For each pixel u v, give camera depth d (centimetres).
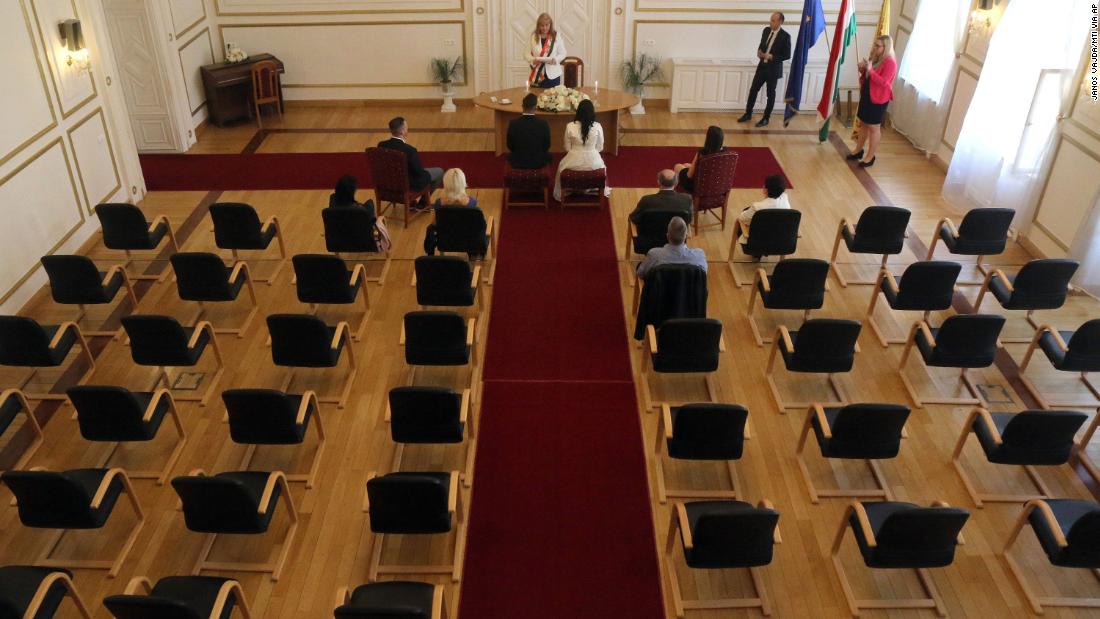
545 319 696
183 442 561
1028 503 464
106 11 930
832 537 500
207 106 1105
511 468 544
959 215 882
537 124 838
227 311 705
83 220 804
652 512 514
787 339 584
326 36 1131
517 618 446
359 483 535
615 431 578
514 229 836
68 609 451
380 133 1086
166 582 418
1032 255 808
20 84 702
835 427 490
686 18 1113
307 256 631
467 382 621
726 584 469
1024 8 793
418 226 841
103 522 459
